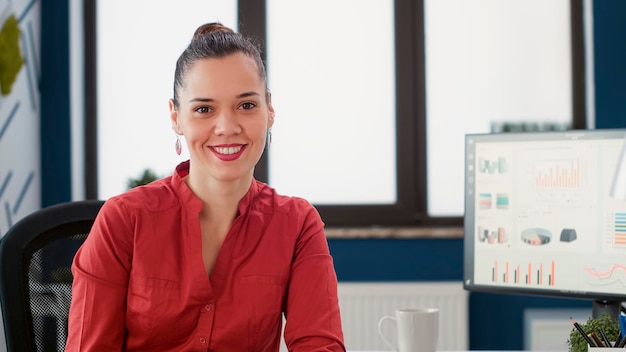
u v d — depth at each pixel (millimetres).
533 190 1744
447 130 3523
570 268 1697
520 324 3385
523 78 3498
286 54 3533
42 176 3418
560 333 3209
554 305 3373
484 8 3498
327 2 3521
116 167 3570
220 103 1355
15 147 3133
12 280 1514
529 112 3504
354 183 3545
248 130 1369
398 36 3506
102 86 3564
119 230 1381
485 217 1801
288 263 1452
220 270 1399
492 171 1792
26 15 3275
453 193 3529
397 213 3523
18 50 3051
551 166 1725
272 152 3547
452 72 3516
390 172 3545
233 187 1400
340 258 3432
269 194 1507
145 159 3564
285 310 1512
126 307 1391
